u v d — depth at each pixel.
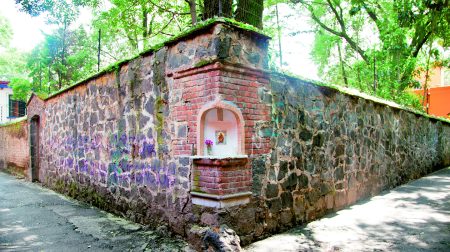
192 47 5.01
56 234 5.72
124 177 6.80
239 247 4.50
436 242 5.18
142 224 6.21
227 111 5.06
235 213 4.82
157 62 5.79
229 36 4.75
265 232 5.34
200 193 4.85
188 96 5.12
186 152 5.13
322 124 6.91
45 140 11.38
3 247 5.10
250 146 5.11
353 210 7.27
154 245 5.06
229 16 7.68
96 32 19.12
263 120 5.40
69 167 9.39
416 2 11.45
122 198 6.86
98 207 7.80
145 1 14.32
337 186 7.29
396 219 6.51
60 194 9.76
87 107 8.34
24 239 5.47
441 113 25.48
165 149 5.62
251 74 5.15
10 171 15.55
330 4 20.70
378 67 15.75
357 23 20.89
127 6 14.84
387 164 9.82
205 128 4.90
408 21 12.07
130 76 6.58
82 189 8.59
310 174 6.45
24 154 13.48
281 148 5.77
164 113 5.64
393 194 9.07
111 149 7.28
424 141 13.11
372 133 9.02
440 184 10.74
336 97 7.45
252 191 5.12
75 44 20.27
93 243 5.23
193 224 5.00
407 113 11.53
